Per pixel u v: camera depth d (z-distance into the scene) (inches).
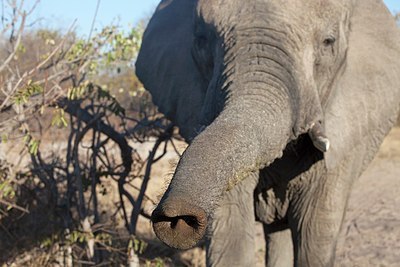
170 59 316.5
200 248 426.9
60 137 442.9
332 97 278.2
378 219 542.6
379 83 297.7
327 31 250.7
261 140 207.9
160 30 331.0
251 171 201.6
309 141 281.9
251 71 230.7
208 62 263.6
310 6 246.4
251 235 280.1
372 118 294.0
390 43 306.5
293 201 298.2
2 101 307.6
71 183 362.3
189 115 300.2
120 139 368.8
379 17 308.7
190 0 332.8
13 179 323.9
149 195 521.3
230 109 214.7
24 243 362.9
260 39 236.5
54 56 329.7
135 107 456.4
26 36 354.6
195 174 181.2
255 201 306.5
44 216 366.3
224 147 192.2
